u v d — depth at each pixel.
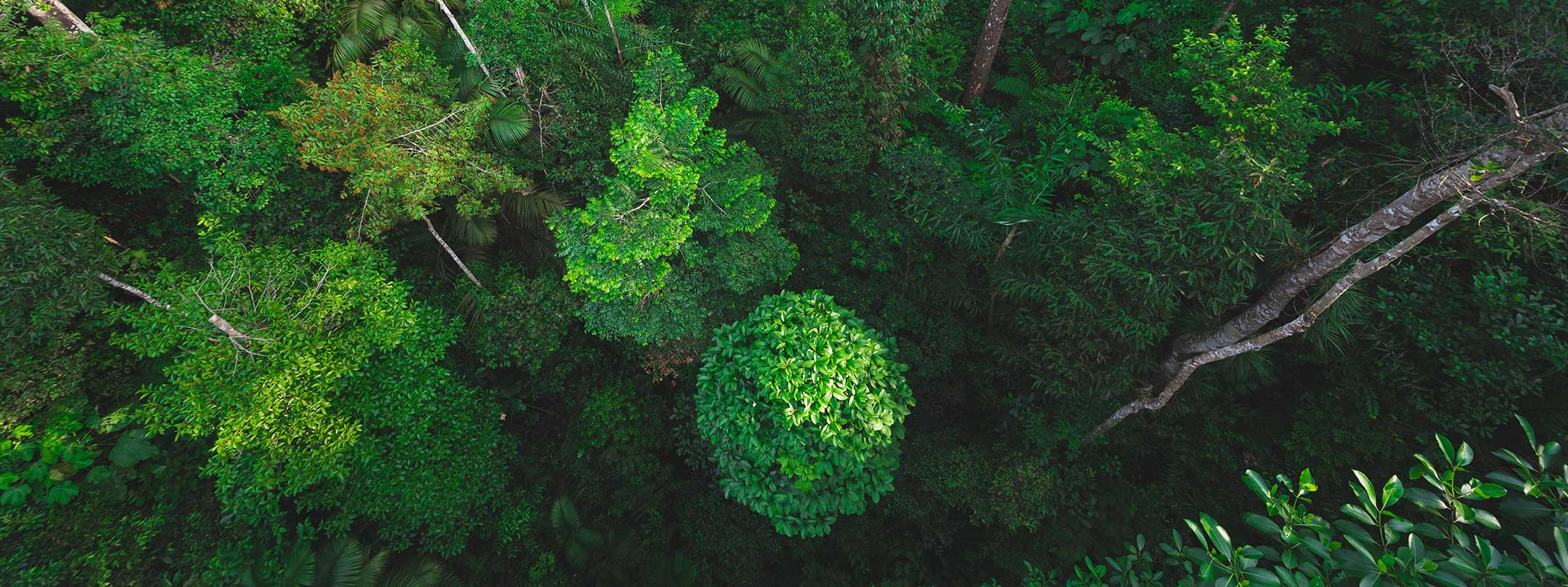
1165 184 5.07
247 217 5.75
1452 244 5.35
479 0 6.40
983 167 7.98
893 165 7.18
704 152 6.08
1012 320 7.14
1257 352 6.12
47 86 4.65
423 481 6.05
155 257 5.89
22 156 4.93
